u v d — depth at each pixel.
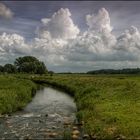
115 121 22.00
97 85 54.59
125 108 27.44
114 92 40.50
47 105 37.31
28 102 40.25
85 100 35.00
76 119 26.47
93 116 24.61
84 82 63.94
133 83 51.41
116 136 18.02
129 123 20.95
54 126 23.28
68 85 62.53
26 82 66.31
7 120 26.05
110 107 28.14
